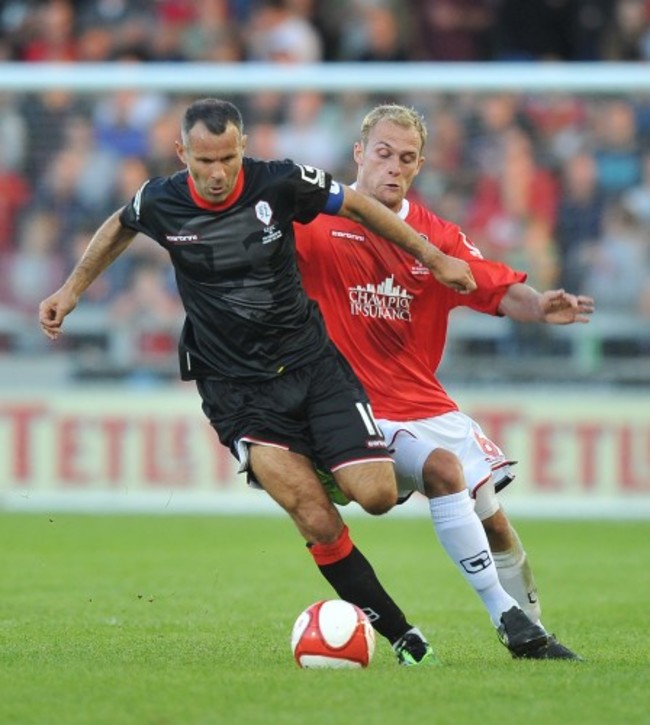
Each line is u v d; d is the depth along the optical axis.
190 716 18.62
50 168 61.59
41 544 46.50
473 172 61.03
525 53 72.00
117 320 59.91
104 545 46.44
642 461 57.47
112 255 24.23
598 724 18.44
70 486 58.31
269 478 23.12
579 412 57.56
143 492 58.16
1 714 18.86
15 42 71.31
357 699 19.66
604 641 27.67
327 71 60.19
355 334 25.38
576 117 61.25
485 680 21.19
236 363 23.55
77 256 61.16
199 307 23.62
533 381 58.69
